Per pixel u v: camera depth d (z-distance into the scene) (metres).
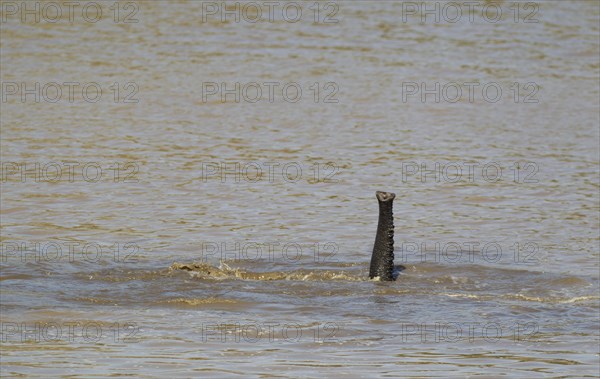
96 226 78.75
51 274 65.62
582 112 111.69
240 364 51.44
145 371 50.44
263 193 87.25
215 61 124.25
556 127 107.12
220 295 61.47
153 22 137.00
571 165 95.81
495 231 79.06
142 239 75.88
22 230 77.50
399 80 120.00
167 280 64.31
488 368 51.53
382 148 99.69
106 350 53.12
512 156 98.12
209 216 81.69
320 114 108.94
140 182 89.19
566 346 54.59
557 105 113.69
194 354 52.81
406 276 66.12
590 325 57.75
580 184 90.62
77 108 108.50
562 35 135.62
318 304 60.44
